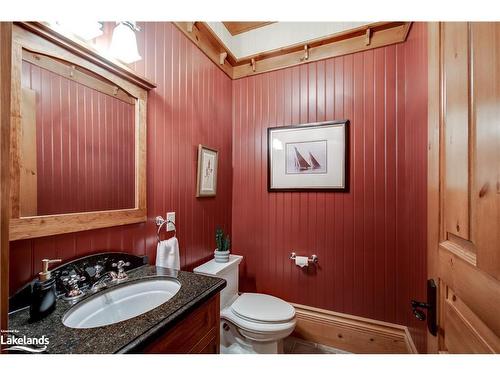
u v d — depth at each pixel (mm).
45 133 812
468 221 493
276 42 2014
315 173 1850
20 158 738
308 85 1892
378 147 1676
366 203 1706
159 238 1334
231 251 2152
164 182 1380
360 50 1725
